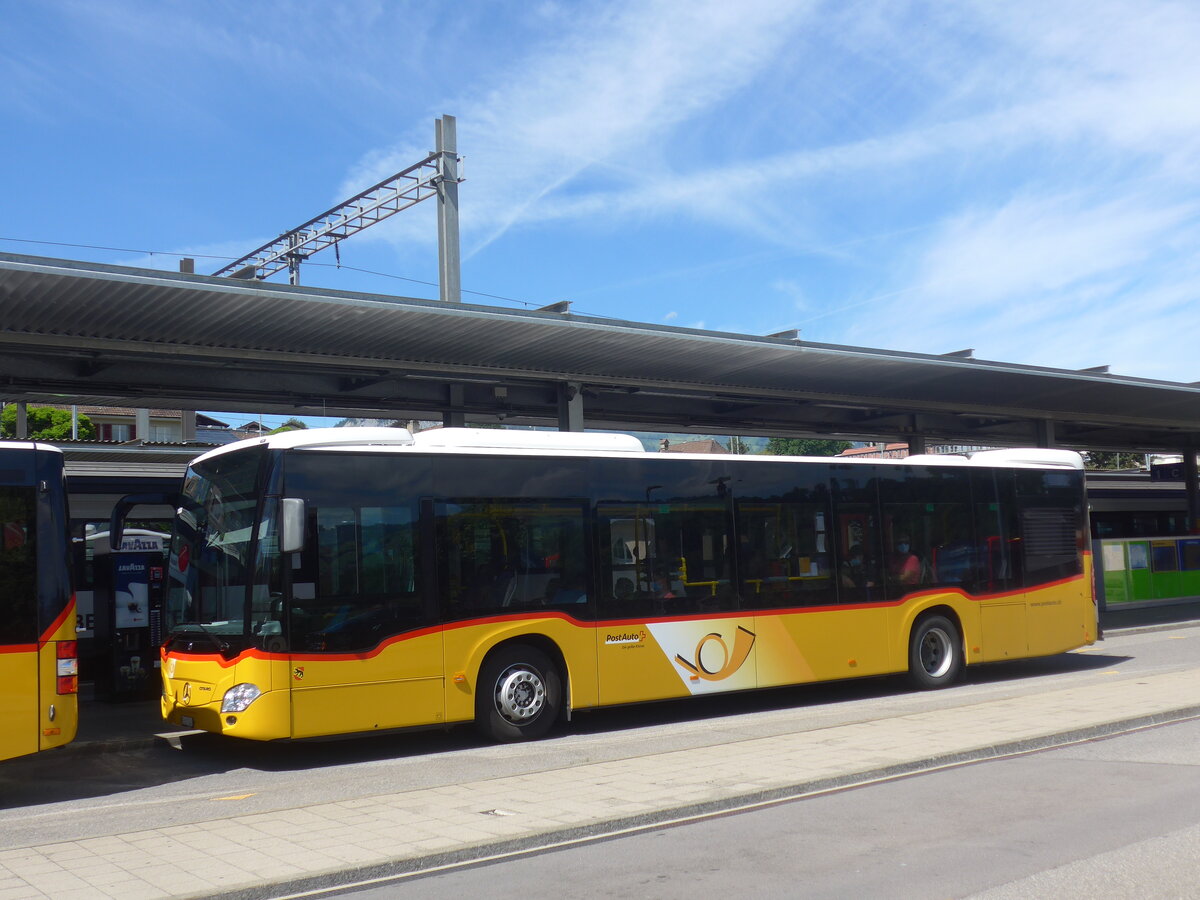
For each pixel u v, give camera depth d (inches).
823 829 274.4
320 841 264.8
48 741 349.4
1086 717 428.5
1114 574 1112.2
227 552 409.4
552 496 460.1
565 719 482.0
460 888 231.9
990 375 772.6
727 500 508.7
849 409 954.1
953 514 589.6
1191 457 1408.7
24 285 440.5
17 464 357.7
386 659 410.3
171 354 546.3
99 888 227.6
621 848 261.6
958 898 215.3
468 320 538.0
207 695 403.5
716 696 589.6
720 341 620.7
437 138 851.4
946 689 574.6
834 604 534.6
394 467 424.8
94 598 631.2
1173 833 261.1
